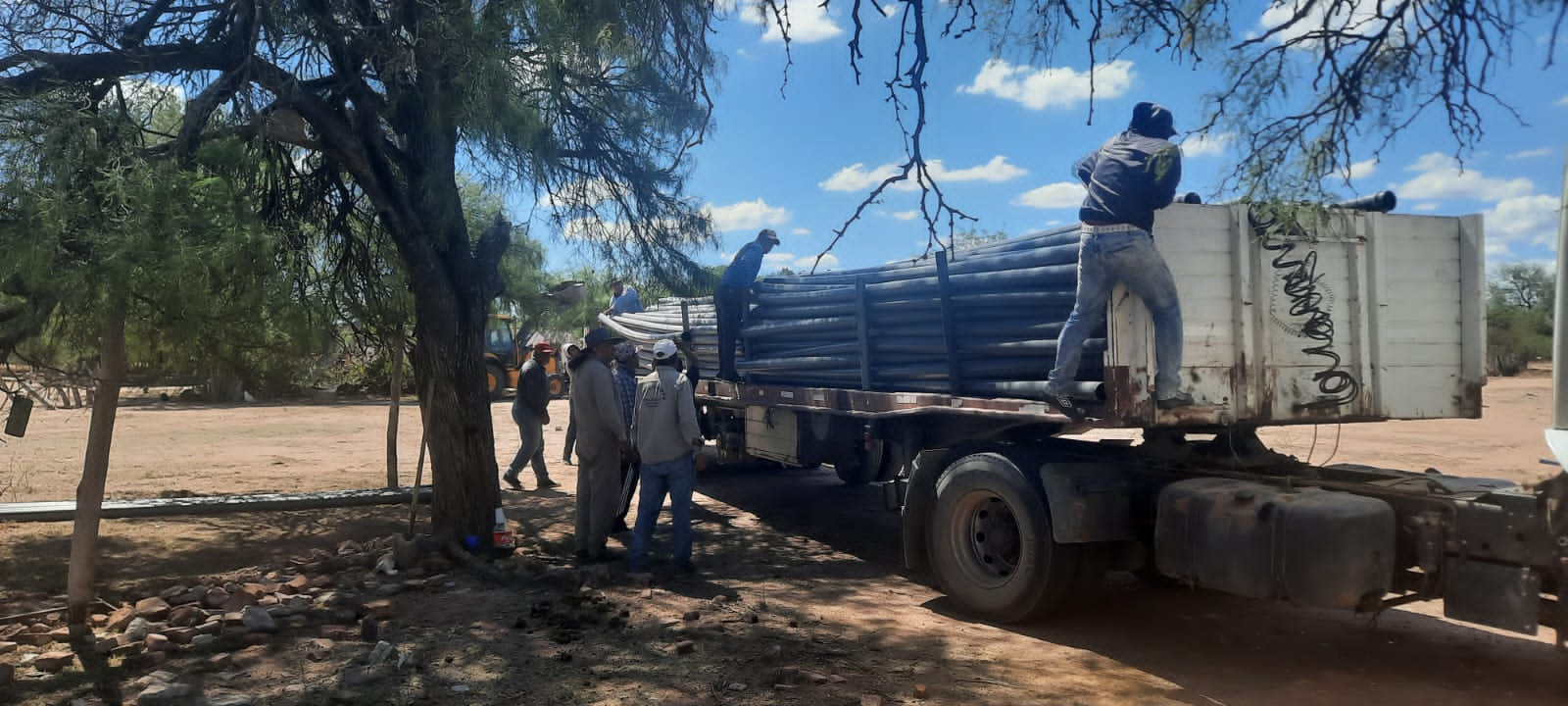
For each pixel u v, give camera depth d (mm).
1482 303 6090
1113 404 5430
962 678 5070
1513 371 39969
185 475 12305
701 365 11516
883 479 8609
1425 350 6051
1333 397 5820
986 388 6621
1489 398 26344
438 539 7590
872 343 7836
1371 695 4828
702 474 12922
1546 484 4562
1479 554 4707
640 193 8773
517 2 6500
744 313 10070
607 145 8539
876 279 7824
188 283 5152
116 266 4762
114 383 5547
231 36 6660
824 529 9461
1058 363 5629
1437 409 6066
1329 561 4785
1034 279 6215
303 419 20938
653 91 7910
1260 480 5574
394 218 7324
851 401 7965
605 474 7824
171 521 9172
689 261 9320
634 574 7320
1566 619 4457
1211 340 5590
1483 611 4672
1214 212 5633
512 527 9219
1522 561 4559
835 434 8648
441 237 7379
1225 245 5652
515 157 7180
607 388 7637
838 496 11414
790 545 8656
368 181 7188
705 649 5504
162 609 5816
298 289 7203
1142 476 5938
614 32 6520
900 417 7500
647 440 7422
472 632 5746
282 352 6496
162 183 5129
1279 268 5727
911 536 6867
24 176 4871
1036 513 5875
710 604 6480
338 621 5891
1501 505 4695
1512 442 15641
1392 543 4891
